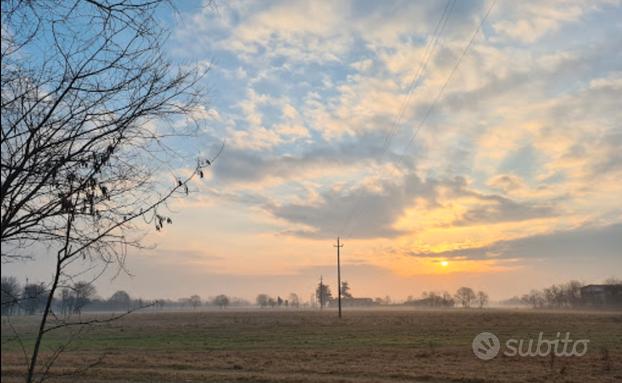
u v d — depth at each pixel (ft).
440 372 74.84
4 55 10.73
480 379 68.69
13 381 61.21
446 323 201.16
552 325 181.68
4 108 10.66
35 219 10.87
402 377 71.61
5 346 94.27
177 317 305.73
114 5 11.60
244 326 201.57
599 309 468.75
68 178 11.11
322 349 111.86
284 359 92.79
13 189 10.61
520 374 72.95
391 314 333.83
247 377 71.05
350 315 318.45
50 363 11.17
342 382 66.95
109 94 11.77
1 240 10.20
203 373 74.90
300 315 325.42
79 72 11.46
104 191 11.27
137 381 68.08
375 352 103.86
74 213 11.02
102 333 164.04
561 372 73.36
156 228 12.12
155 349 114.21
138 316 324.19
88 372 72.95
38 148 10.86
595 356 92.73
